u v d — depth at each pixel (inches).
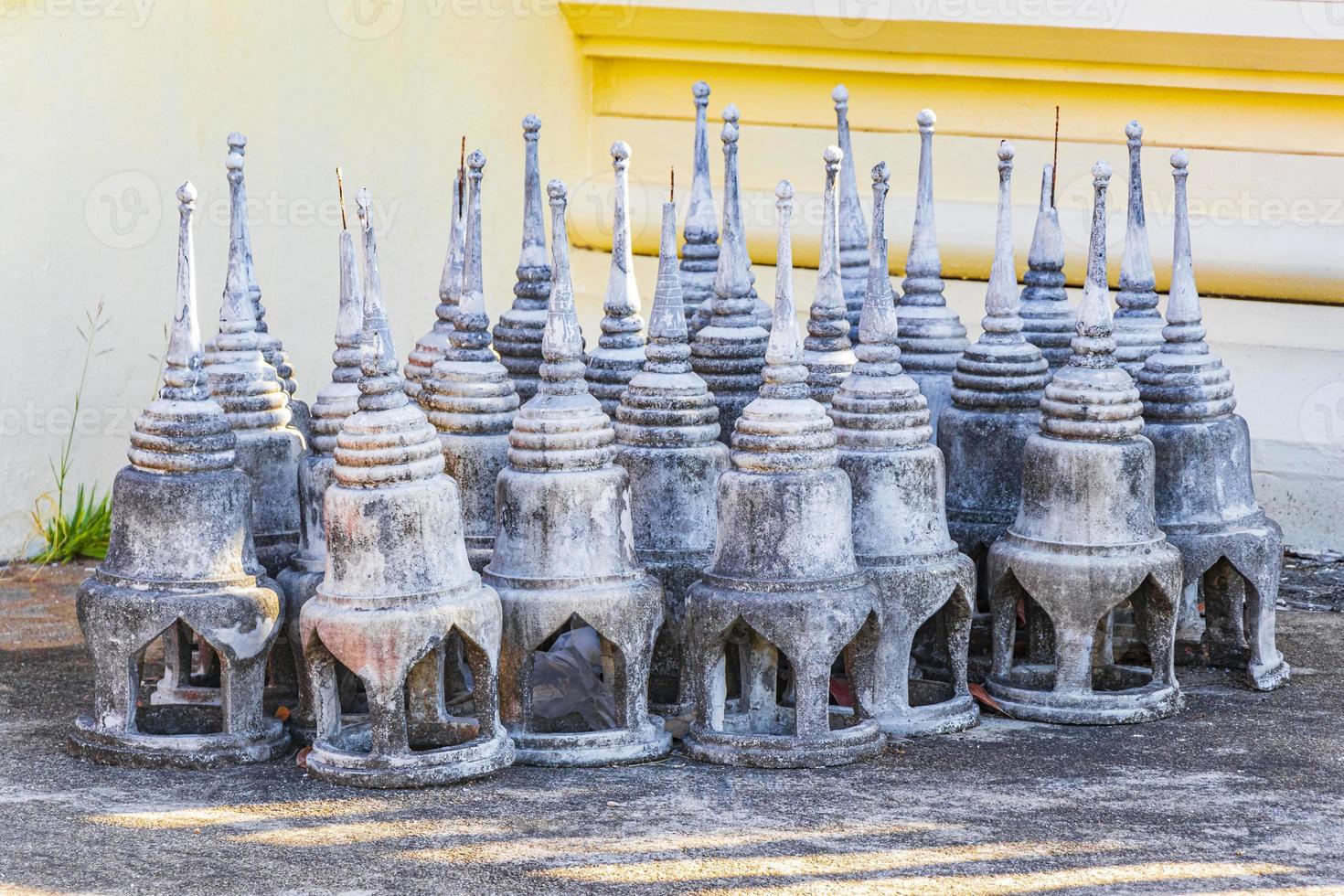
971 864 139.6
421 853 142.0
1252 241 290.4
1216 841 145.3
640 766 165.6
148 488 165.0
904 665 177.5
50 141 259.1
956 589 178.4
